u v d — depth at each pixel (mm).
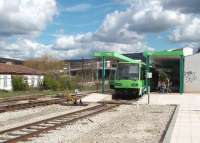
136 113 28141
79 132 18266
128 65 41625
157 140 16125
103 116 25703
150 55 46344
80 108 31766
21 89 65750
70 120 21906
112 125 21094
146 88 46031
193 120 22609
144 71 45219
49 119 22094
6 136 16297
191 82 50250
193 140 15367
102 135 17422
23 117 24453
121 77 41531
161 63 58812
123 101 39156
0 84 67562
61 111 29188
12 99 41688
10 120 22812
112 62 46688
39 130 17703
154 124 21562
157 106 34219
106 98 42469
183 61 47969
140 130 19141
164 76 55344
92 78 95750
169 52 46438
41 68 111125
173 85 58000
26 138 15758
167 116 25938
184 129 18578
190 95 44719
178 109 30547
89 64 100125
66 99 39000
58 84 70625
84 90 69438
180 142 14898
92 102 38125
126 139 16344
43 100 39281
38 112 27938
